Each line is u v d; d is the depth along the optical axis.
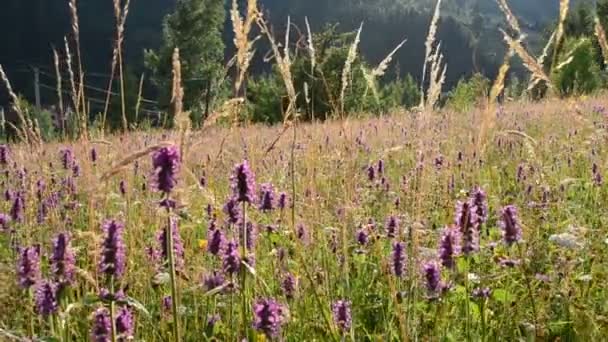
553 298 3.76
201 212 4.64
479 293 3.47
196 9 47.75
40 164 5.43
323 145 5.29
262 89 31.64
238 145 4.31
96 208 3.88
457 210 3.15
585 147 7.23
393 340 3.37
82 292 3.42
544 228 4.66
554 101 8.95
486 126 3.22
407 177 5.66
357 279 4.09
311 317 3.54
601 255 4.12
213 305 3.67
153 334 3.36
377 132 9.71
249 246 3.46
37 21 101.19
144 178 5.85
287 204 4.30
